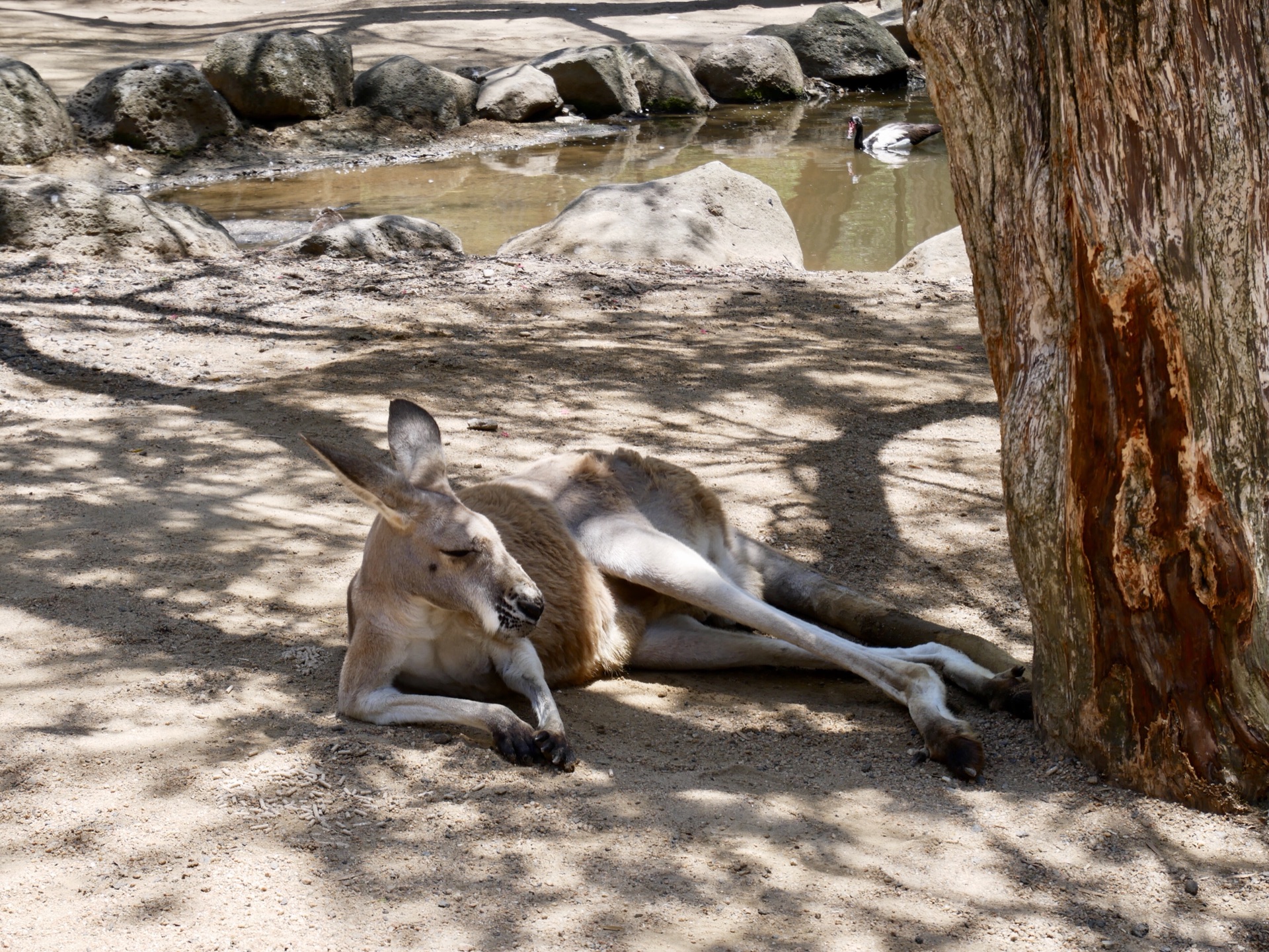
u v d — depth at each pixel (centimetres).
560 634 429
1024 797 354
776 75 2083
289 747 370
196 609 471
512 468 614
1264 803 336
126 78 1491
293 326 863
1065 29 312
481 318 894
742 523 569
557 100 1859
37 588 479
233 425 673
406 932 284
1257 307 308
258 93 1599
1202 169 302
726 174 1171
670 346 844
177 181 1439
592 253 1083
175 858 310
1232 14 294
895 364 820
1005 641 468
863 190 1468
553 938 283
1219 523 316
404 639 400
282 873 305
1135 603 335
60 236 1016
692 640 456
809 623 469
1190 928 294
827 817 342
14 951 274
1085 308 324
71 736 372
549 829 330
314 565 517
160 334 834
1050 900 305
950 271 1062
